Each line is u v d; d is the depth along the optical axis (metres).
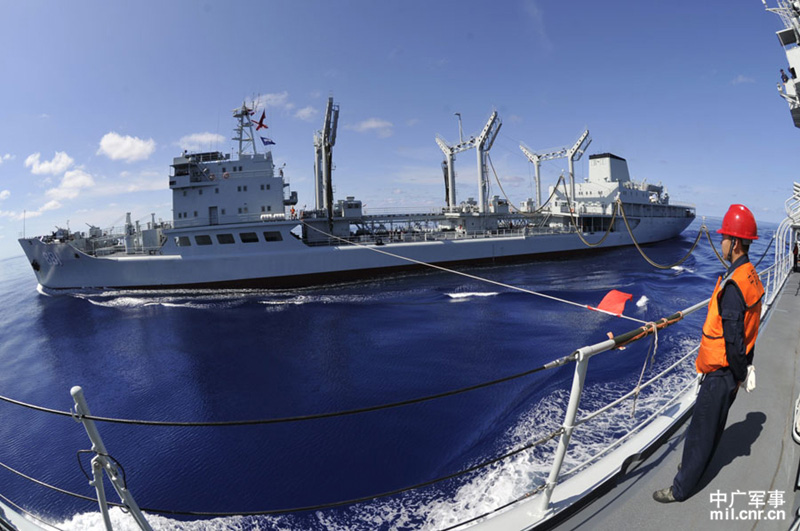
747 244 3.30
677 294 29.41
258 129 40.00
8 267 115.06
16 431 14.21
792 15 14.86
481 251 47.12
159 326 26.94
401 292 35.06
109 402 15.98
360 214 44.62
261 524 8.36
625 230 61.69
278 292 36.44
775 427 4.53
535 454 9.24
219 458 11.16
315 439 11.70
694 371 13.47
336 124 41.56
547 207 61.31
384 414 12.78
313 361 18.84
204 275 36.44
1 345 25.56
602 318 23.27
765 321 8.77
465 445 10.54
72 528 9.15
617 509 3.50
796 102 15.41
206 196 38.22
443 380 15.58
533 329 21.77
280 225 37.62
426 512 8.02
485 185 52.16
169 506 9.36
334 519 8.23
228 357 20.28
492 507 7.76
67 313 31.94
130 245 39.06
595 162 65.38
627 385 12.90
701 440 3.31
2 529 3.94
